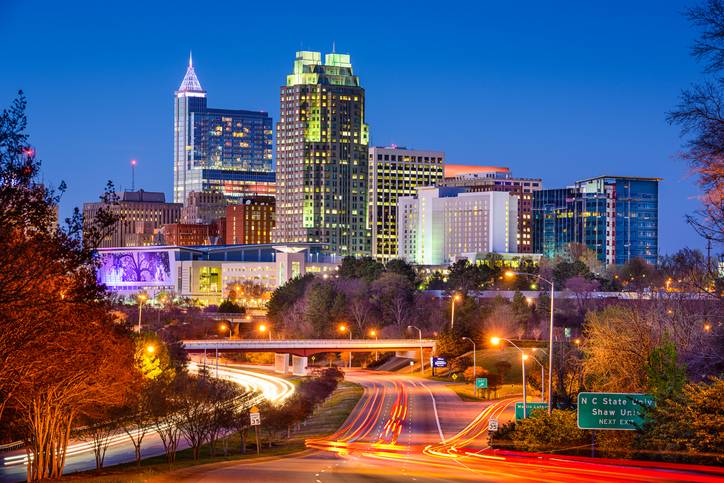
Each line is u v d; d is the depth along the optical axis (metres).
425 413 176.75
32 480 76.06
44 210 55.47
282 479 69.44
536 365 184.62
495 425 122.19
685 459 74.38
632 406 78.50
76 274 61.22
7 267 54.91
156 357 158.12
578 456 89.31
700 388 74.25
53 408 86.94
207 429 129.25
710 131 55.72
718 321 96.75
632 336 115.12
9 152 54.16
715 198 57.25
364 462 96.69
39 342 63.59
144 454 135.75
